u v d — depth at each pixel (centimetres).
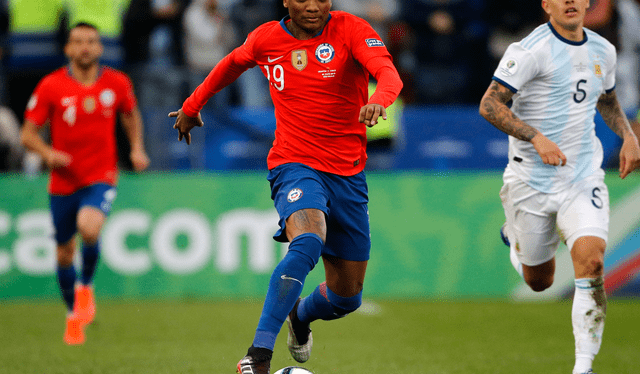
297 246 1245
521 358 1869
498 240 3180
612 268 3120
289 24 1388
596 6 3962
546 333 2302
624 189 3131
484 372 1677
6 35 3734
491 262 3177
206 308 2811
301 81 1373
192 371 1655
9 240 3041
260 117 3281
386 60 1326
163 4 3712
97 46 2275
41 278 3053
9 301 3017
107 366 1717
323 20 1347
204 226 3091
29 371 1656
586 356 1442
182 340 2131
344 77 1370
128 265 3062
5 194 3039
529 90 1560
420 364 1781
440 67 3975
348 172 1398
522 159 1611
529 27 4128
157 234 3078
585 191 1548
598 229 1501
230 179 3103
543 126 1566
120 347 2012
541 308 2873
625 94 3991
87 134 2283
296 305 1555
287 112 1398
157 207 3084
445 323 2506
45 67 3616
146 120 3234
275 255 3102
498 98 1506
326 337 2231
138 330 2319
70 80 2283
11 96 3650
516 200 1639
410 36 3947
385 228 3172
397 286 3159
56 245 2280
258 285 3095
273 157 1423
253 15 3891
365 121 1198
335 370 1705
